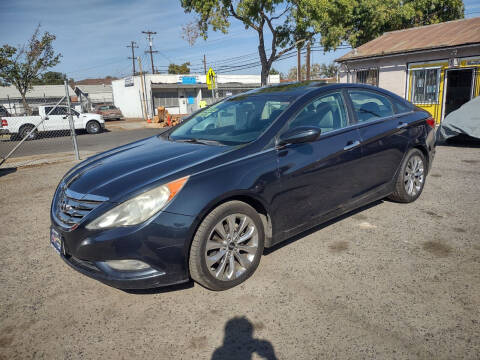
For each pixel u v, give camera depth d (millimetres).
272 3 16656
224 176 2756
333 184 3484
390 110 4289
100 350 2291
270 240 3107
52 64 24109
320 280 2932
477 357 2066
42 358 2246
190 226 2564
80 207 2693
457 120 8078
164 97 37188
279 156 3078
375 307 2551
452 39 13555
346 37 22828
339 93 3785
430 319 2400
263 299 2717
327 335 2305
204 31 18766
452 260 3141
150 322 2539
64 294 2957
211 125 3746
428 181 5570
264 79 19516
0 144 16047
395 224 3953
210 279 2727
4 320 2639
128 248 2482
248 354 2189
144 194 2545
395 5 21500
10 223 4680
